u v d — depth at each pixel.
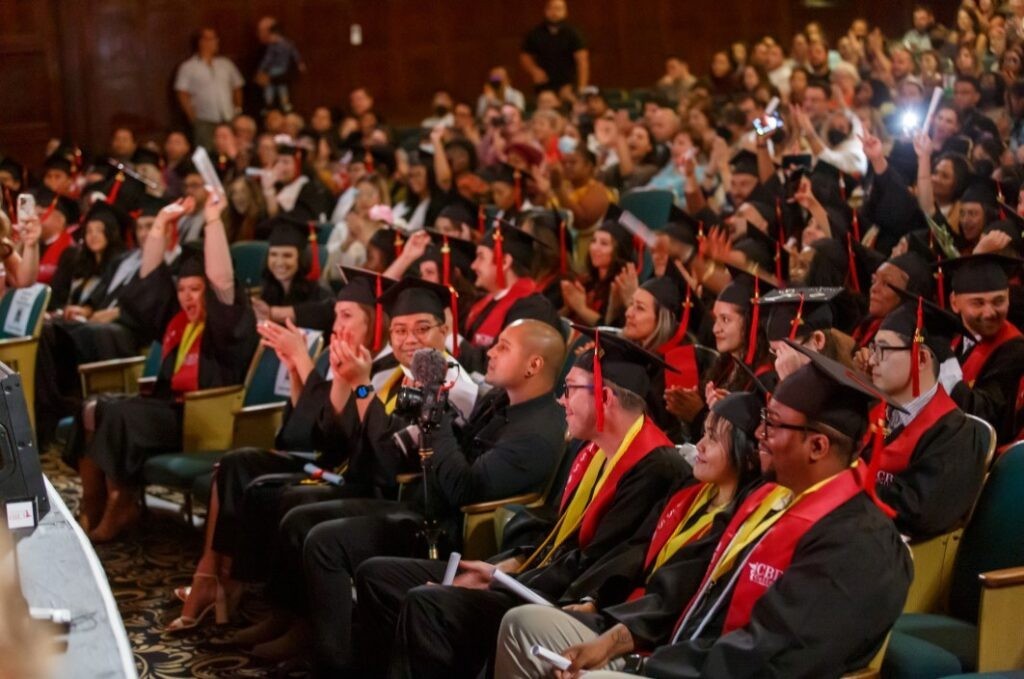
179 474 7.13
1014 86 9.18
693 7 21.31
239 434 7.26
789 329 5.59
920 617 4.48
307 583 5.45
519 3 20.47
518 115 14.02
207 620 6.39
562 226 8.27
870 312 6.39
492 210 10.92
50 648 2.20
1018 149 8.78
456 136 12.89
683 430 5.56
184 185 13.77
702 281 7.60
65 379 9.62
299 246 8.95
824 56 15.49
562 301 8.02
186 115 18.27
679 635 4.08
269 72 18.53
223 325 7.61
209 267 7.63
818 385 3.87
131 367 8.61
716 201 11.25
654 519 4.64
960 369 5.53
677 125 13.06
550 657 3.99
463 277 8.25
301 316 8.37
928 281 6.22
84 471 7.70
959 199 8.47
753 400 4.43
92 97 17.88
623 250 7.97
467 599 4.67
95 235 10.44
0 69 17.41
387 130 16.14
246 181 11.36
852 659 3.81
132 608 6.59
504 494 5.55
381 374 6.37
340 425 5.87
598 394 4.79
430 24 20.03
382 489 5.96
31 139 17.61
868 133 8.85
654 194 10.63
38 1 17.47
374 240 8.84
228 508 6.32
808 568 3.74
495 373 5.62
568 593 4.58
